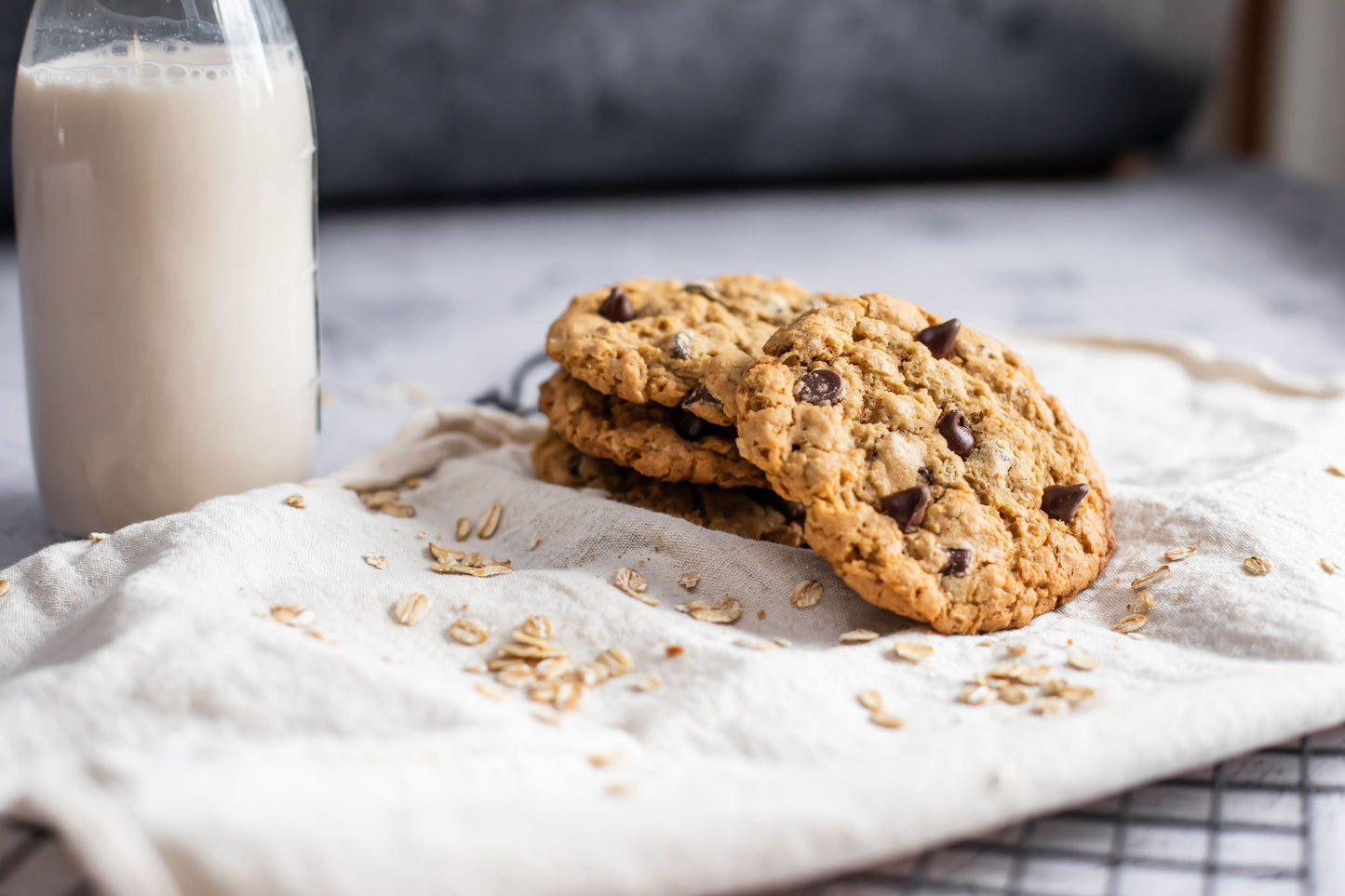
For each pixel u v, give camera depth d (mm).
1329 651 457
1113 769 423
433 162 1036
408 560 502
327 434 644
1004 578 477
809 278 896
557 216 1082
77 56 500
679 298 532
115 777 394
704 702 438
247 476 537
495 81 994
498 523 520
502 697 445
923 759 417
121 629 445
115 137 496
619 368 504
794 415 482
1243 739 433
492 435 580
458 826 396
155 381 517
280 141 518
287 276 530
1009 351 516
